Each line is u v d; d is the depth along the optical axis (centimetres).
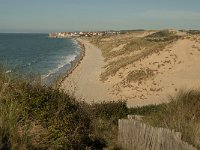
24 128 642
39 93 827
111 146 944
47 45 14262
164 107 1152
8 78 827
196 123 924
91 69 4912
